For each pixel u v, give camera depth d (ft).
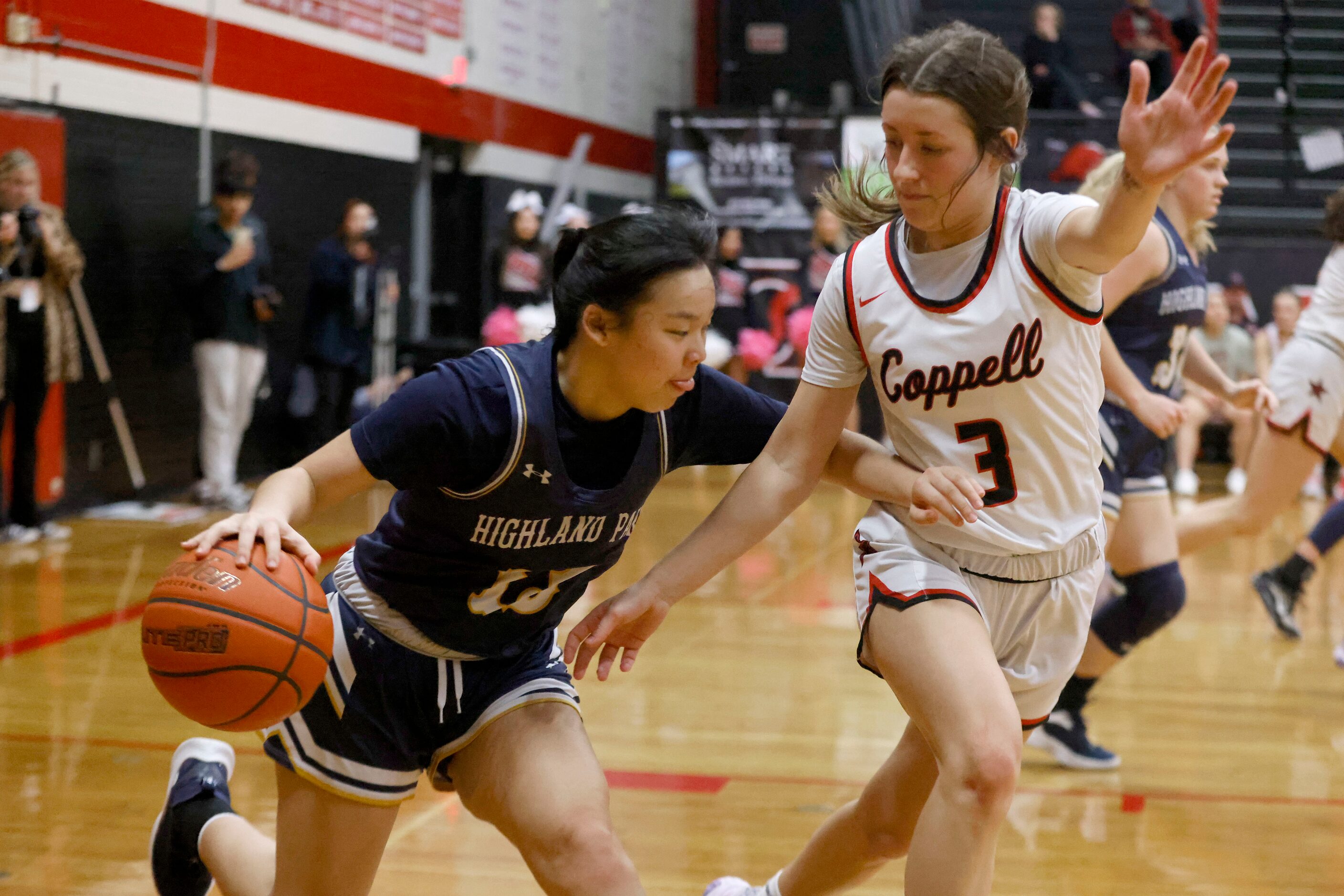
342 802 7.54
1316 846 11.44
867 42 46.65
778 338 39.81
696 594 21.89
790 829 11.62
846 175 8.25
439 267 43.45
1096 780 13.23
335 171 35.60
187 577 6.74
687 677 16.78
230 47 31.19
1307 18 45.62
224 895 8.62
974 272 7.15
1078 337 7.16
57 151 25.85
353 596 7.60
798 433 7.73
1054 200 7.03
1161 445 13.35
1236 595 22.67
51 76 26.17
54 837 11.23
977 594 7.54
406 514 7.34
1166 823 12.00
